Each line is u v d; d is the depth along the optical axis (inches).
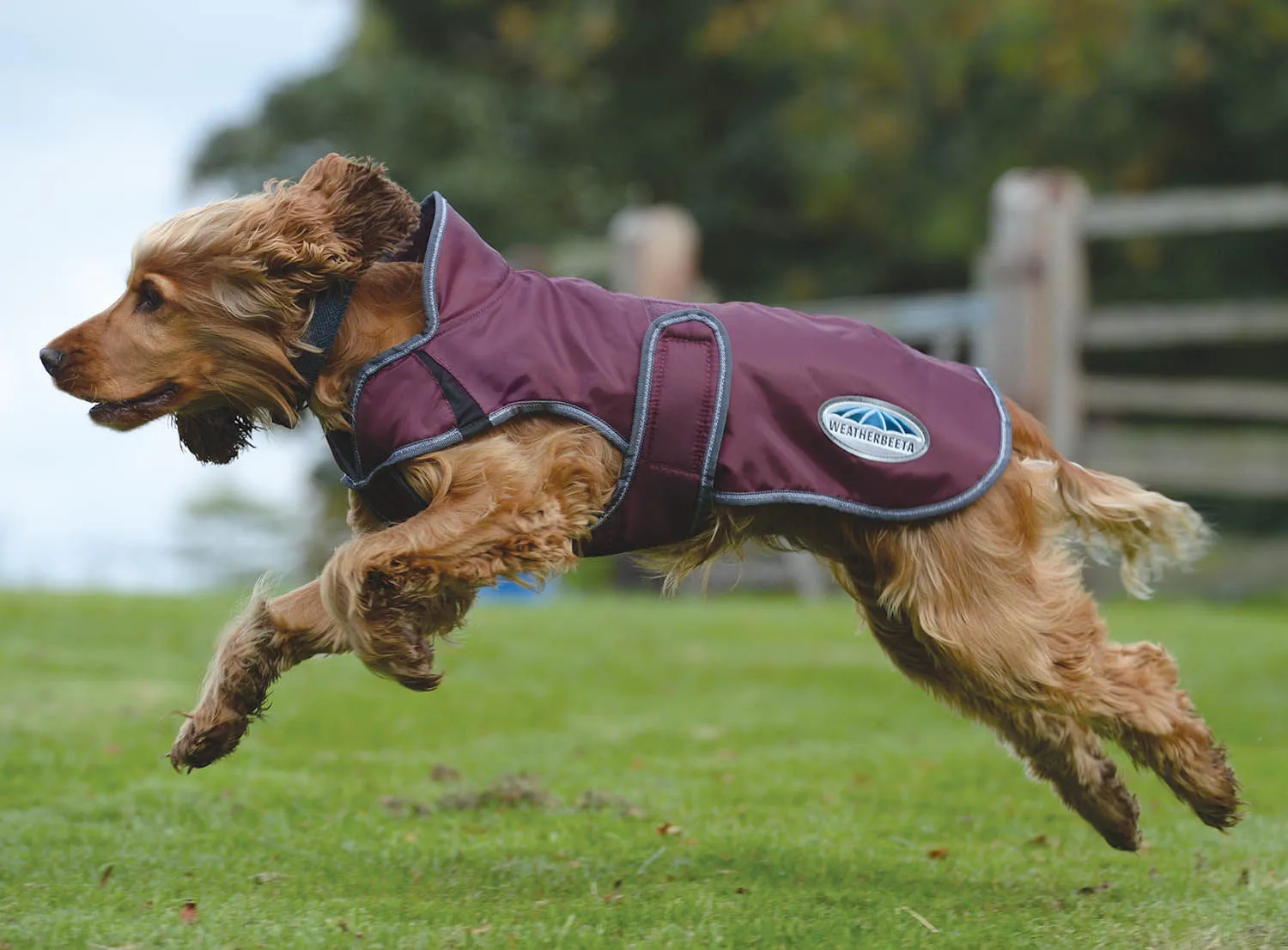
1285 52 1246.3
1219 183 1322.6
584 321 283.3
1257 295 1250.0
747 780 412.8
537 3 1496.1
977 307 858.8
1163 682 296.4
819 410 284.0
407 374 276.2
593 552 292.0
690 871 311.4
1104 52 1253.1
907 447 286.5
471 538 271.9
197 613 685.3
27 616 658.2
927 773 426.9
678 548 304.8
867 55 1348.4
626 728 487.2
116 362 283.7
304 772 412.5
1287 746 470.9
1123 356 1267.2
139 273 284.4
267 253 280.1
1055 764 323.0
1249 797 400.5
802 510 296.7
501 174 1389.0
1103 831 326.6
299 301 286.0
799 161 1344.7
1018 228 837.2
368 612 274.1
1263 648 622.8
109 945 254.1
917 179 1343.5
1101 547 321.7
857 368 288.7
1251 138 1267.2
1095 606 299.6
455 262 282.7
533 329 279.7
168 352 283.7
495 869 309.1
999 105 1316.4
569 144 1457.9
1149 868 323.0
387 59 1475.1
